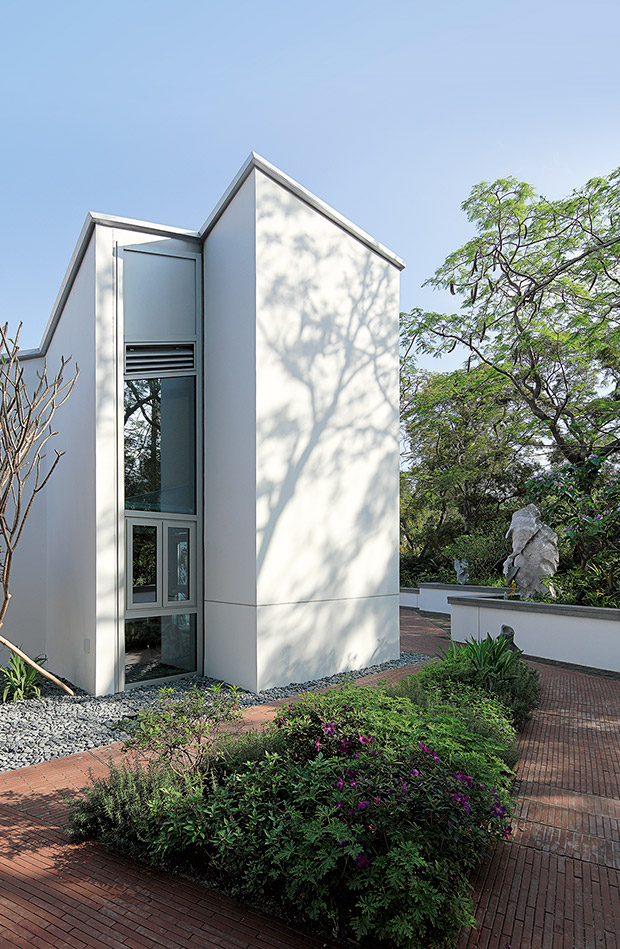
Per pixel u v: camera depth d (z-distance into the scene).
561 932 2.72
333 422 8.45
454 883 2.76
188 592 7.99
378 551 9.21
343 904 2.73
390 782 2.92
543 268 15.83
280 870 2.87
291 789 3.21
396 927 2.39
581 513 11.11
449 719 4.07
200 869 3.21
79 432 7.95
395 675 8.27
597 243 14.88
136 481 7.66
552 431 16.50
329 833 2.70
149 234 7.96
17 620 9.51
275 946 2.61
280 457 7.57
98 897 2.98
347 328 8.77
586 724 6.20
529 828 3.78
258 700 6.73
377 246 9.34
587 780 4.66
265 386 7.41
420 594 17.00
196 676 7.96
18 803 4.14
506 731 4.85
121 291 7.58
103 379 7.34
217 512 7.90
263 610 7.23
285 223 7.80
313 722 3.92
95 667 7.03
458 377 17.64
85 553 7.53
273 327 7.57
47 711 6.37
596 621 9.12
